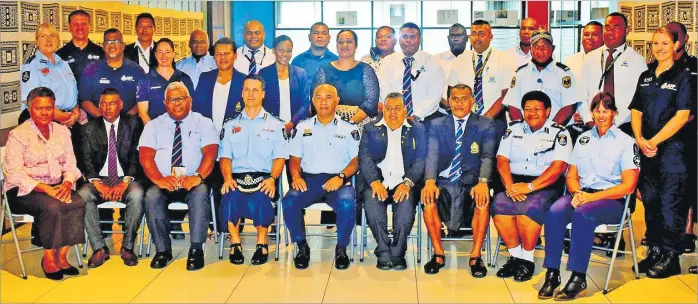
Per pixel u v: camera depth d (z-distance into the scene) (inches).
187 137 199.6
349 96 211.3
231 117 201.9
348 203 188.9
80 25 209.9
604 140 176.4
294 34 213.3
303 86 213.6
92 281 179.2
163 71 213.0
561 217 169.8
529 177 185.9
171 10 214.8
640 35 198.7
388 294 168.4
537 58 204.5
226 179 196.7
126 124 206.8
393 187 193.3
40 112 186.2
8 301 162.9
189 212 190.9
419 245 195.6
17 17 210.2
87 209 191.2
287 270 188.7
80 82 210.1
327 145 195.5
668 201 183.9
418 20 211.8
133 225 192.5
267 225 194.9
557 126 184.9
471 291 171.0
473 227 187.3
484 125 190.2
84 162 203.6
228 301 163.2
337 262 190.2
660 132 185.8
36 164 185.8
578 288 165.9
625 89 199.3
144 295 167.6
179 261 197.3
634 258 180.5
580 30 207.3
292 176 195.3
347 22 213.6
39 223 178.5
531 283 177.8
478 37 208.2
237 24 215.5
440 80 210.7
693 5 198.5
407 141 192.2
